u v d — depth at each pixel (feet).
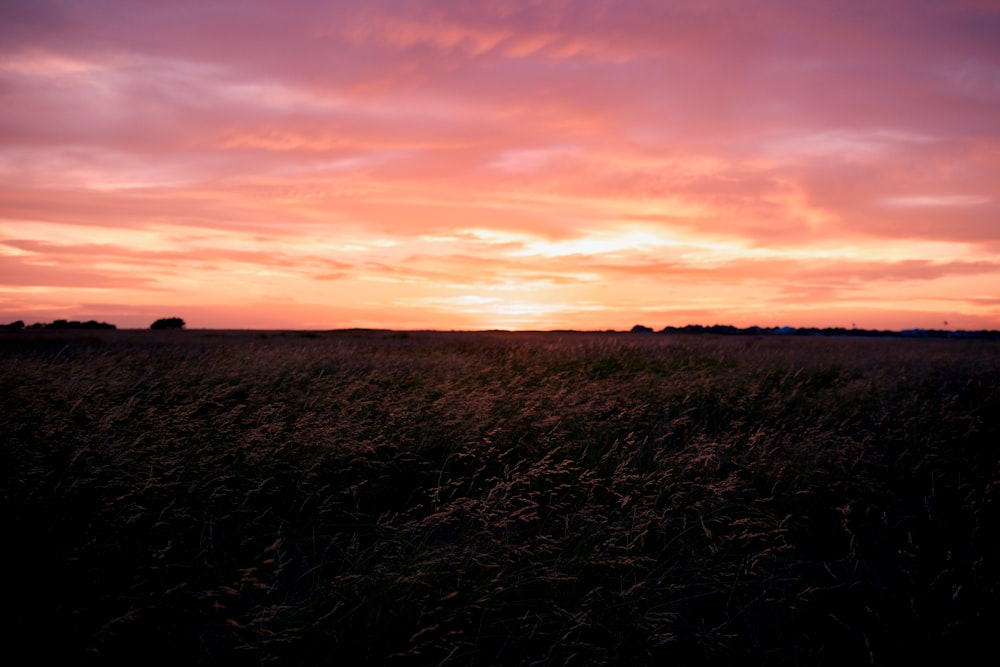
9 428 16.66
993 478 19.45
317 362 35.63
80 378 23.07
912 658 10.86
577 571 12.28
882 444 22.59
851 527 16.34
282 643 10.17
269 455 17.20
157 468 15.28
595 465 18.53
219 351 41.16
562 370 39.81
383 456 19.07
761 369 39.24
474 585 11.52
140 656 9.70
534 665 9.95
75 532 12.75
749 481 17.98
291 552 13.48
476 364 37.88
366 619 10.76
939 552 14.89
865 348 60.23
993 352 56.44
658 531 14.49
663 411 26.94
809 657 10.90
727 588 12.96
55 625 10.13
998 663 10.70
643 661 10.52
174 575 12.09
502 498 14.79
